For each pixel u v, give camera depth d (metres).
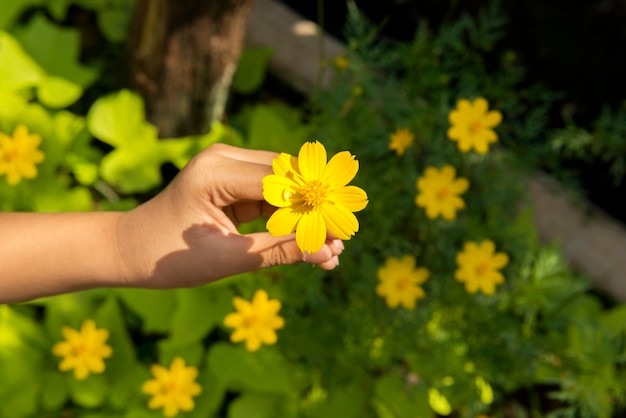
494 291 0.96
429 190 0.90
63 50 1.06
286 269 0.93
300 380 0.97
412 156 0.96
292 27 1.14
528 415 1.06
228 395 1.02
